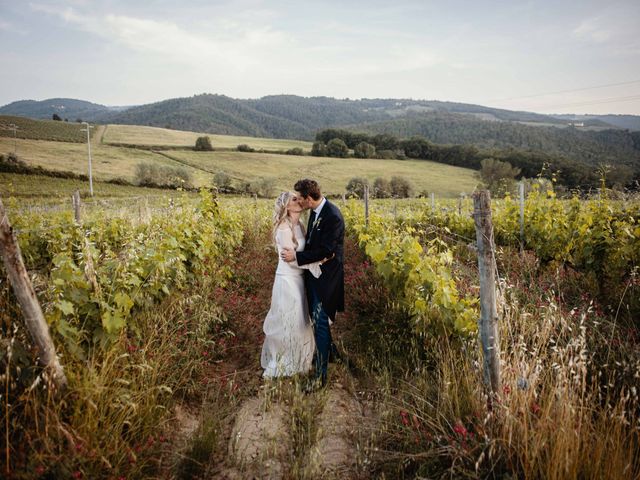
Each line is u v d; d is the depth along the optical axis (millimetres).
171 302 3980
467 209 12969
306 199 3666
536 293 4617
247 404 3223
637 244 4941
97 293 2906
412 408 2777
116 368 2734
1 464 1968
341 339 4320
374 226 8320
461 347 3383
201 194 8625
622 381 2672
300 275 3770
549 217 7176
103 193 44312
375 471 2441
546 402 2432
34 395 2168
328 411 3033
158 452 2451
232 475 2418
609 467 2002
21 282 2117
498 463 2266
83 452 2078
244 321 4641
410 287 4426
